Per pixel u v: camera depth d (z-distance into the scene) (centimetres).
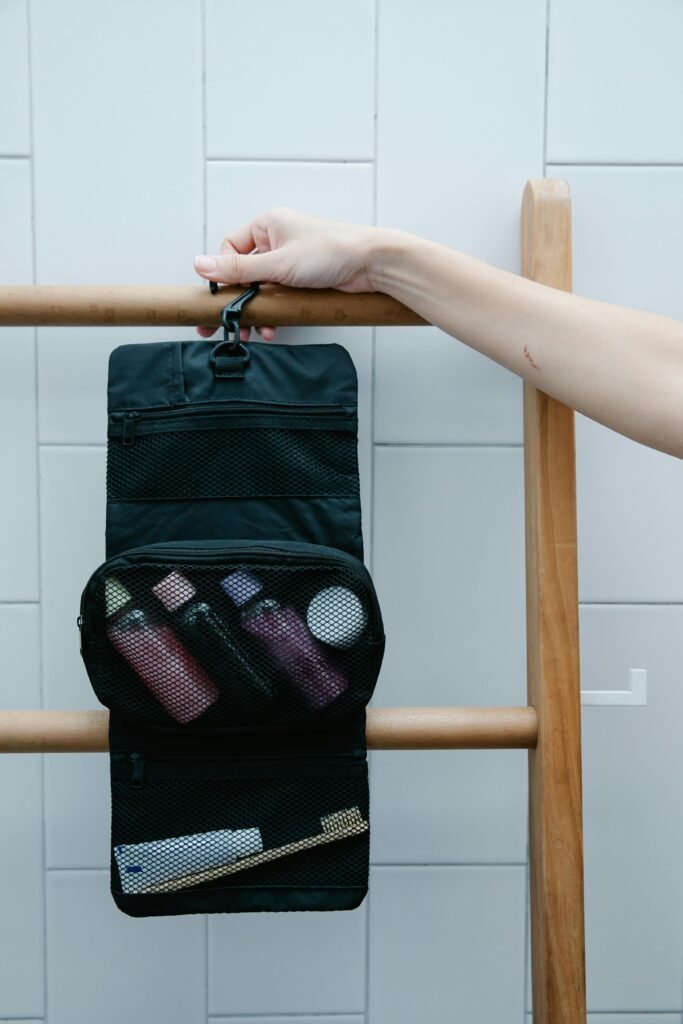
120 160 73
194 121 73
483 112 73
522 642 76
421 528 76
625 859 78
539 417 64
